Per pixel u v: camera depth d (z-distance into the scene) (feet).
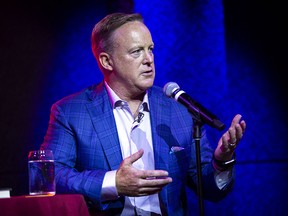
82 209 13.89
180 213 18.51
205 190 18.95
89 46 26.96
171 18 27.66
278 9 28.89
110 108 18.72
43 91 26.48
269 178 28.43
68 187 17.19
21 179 26.00
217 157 17.65
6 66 26.17
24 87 26.32
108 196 16.70
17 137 26.11
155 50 27.53
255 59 28.63
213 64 27.76
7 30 26.30
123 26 18.22
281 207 28.30
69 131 18.63
